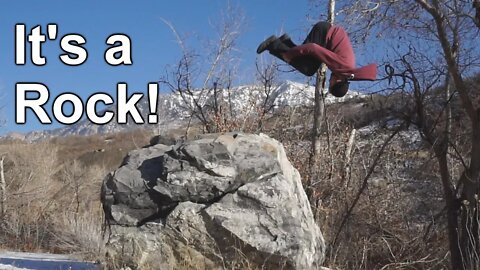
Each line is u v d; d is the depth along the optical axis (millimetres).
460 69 11758
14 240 15477
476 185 11016
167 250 6879
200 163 7027
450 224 11531
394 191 13492
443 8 11109
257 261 6758
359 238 12633
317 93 14555
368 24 12148
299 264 6703
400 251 12328
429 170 13477
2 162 22438
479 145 11062
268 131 15406
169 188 7016
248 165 7125
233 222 6777
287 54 6840
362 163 14039
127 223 7066
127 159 7551
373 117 13922
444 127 12500
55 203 21922
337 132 15094
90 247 8375
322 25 7039
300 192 7527
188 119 16641
